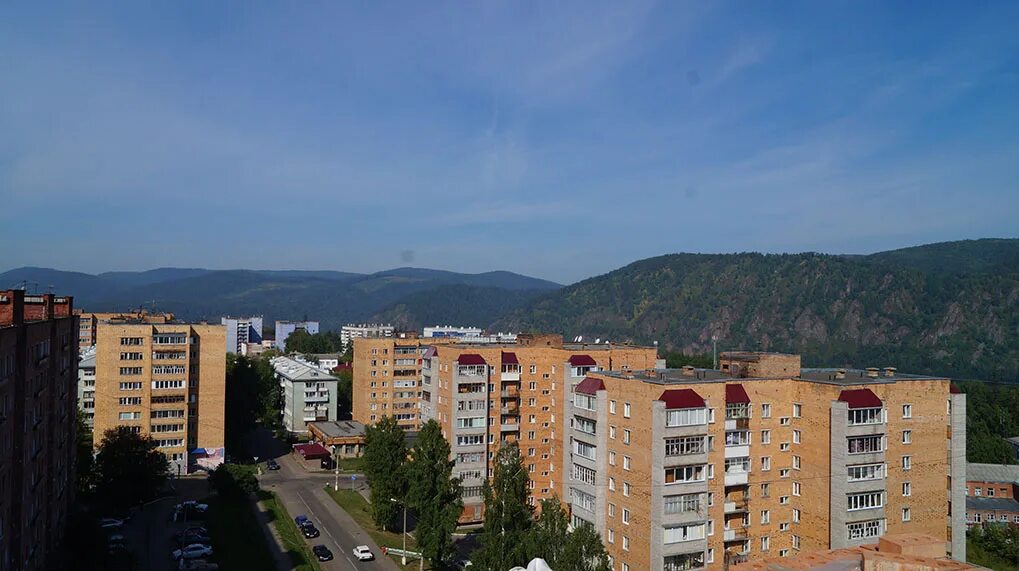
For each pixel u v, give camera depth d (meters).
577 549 60.53
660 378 79.69
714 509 76.12
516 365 119.81
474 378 116.38
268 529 107.19
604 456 82.50
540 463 120.88
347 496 129.75
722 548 76.25
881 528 76.12
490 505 73.12
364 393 179.62
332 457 159.50
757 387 79.62
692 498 74.56
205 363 146.88
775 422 80.56
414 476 94.19
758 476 79.31
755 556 78.56
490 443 118.00
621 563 78.88
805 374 86.75
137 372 138.50
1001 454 148.00
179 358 141.62
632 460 77.69
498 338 196.75
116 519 105.50
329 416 192.75
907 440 78.31
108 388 136.50
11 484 63.81
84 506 109.75
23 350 66.69
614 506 80.69
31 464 70.50
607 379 83.00
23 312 68.38
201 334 146.75
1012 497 127.38
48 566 80.31
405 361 181.62
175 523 108.56
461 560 97.19
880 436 76.56
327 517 116.06
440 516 90.88
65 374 92.75
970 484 129.38
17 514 65.38
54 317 87.00
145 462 111.56
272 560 92.12
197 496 125.31
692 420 74.81
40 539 75.50
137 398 138.38
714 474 76.31
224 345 148.50
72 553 84.31
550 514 65.50
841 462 74.88
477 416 116.44
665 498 73.25
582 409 85.50
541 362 121.38
